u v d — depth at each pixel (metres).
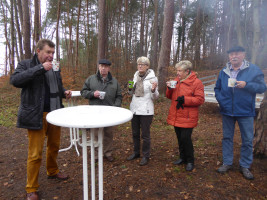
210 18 19.61
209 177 2.63
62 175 2.70
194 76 2.74
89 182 2.63
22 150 3.84
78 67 14.15
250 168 2.79
